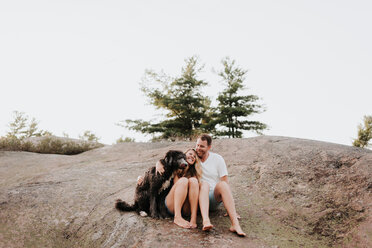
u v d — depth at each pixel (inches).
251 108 823.7
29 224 136.9
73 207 153.8
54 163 279.1
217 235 113.3
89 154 339.6
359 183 148.5
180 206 122.8
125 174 214.7
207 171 139.0
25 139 463.8
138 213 137.2
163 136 734.5
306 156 195.3
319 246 112.4
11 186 188.9
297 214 137.2
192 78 810.2
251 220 133.5
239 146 249.0
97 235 126.6
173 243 106.2
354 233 114.6
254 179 179.6
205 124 783.7
